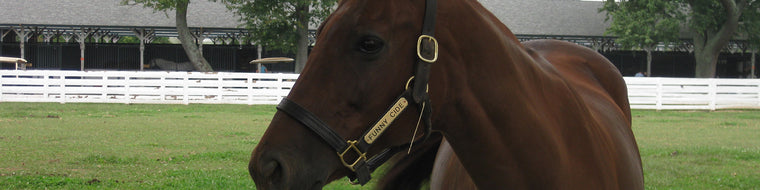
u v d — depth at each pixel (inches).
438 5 67.6
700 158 329.7
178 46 1454.2
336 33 63.4
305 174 61.1
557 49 131.2
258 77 779.4
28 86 797.2
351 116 62.7
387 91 63.4
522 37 1507.1
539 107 76.2
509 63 72.9
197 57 1181.7
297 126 62.0
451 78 68.3
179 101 771.4
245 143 384.5
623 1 1294.3
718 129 513.7
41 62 1440.7
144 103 772.6
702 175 276.8
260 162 60.9
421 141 70.4
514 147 73.0
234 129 470.6
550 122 76.7
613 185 83.8
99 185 244.2
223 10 1473.9
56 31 1499.8
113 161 305.1
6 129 444.8
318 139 62.0
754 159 330.0
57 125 482.0
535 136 73.8
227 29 1422.2
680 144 402.6
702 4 1248.8
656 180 262.1
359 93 62.6
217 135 428.8
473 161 74.9
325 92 62.5
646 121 597.9
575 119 81.0
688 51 1595.7
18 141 376.8
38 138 394.0
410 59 64.7
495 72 71.1
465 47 68.9
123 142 383.9
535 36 1504.7
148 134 430.0
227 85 776.9
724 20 1275.8
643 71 1595.7
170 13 1443.2
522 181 74.7
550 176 74.7
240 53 1502.2
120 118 557.6
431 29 65.9
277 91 781.9
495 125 71.9
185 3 1144.8
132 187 241.3
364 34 62.5
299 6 1173.1
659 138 442.0
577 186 77.9
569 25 1552.7
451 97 69.0
